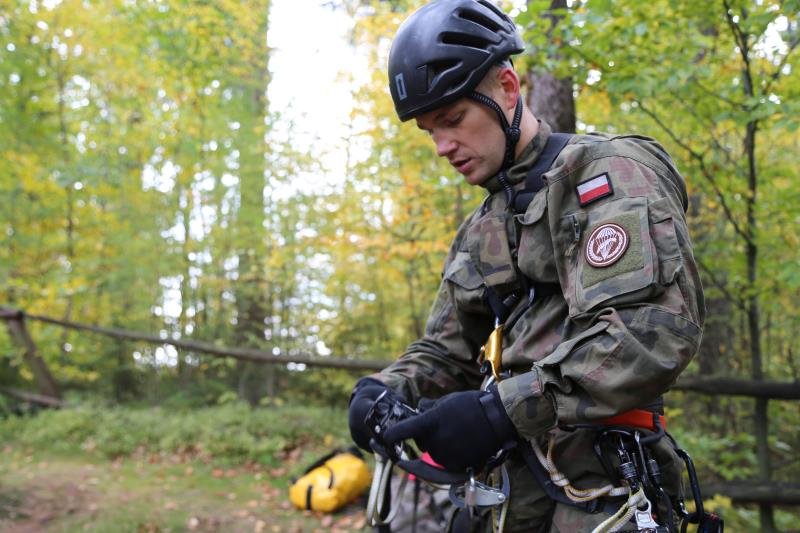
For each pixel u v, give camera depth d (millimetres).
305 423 6273
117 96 8359
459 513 1384
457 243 1467
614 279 997
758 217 3816
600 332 973
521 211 1209
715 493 3951
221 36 6895
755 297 4027
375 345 7730
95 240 8406
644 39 3342
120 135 8328
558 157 1166
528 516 1199
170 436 5977
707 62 3732
